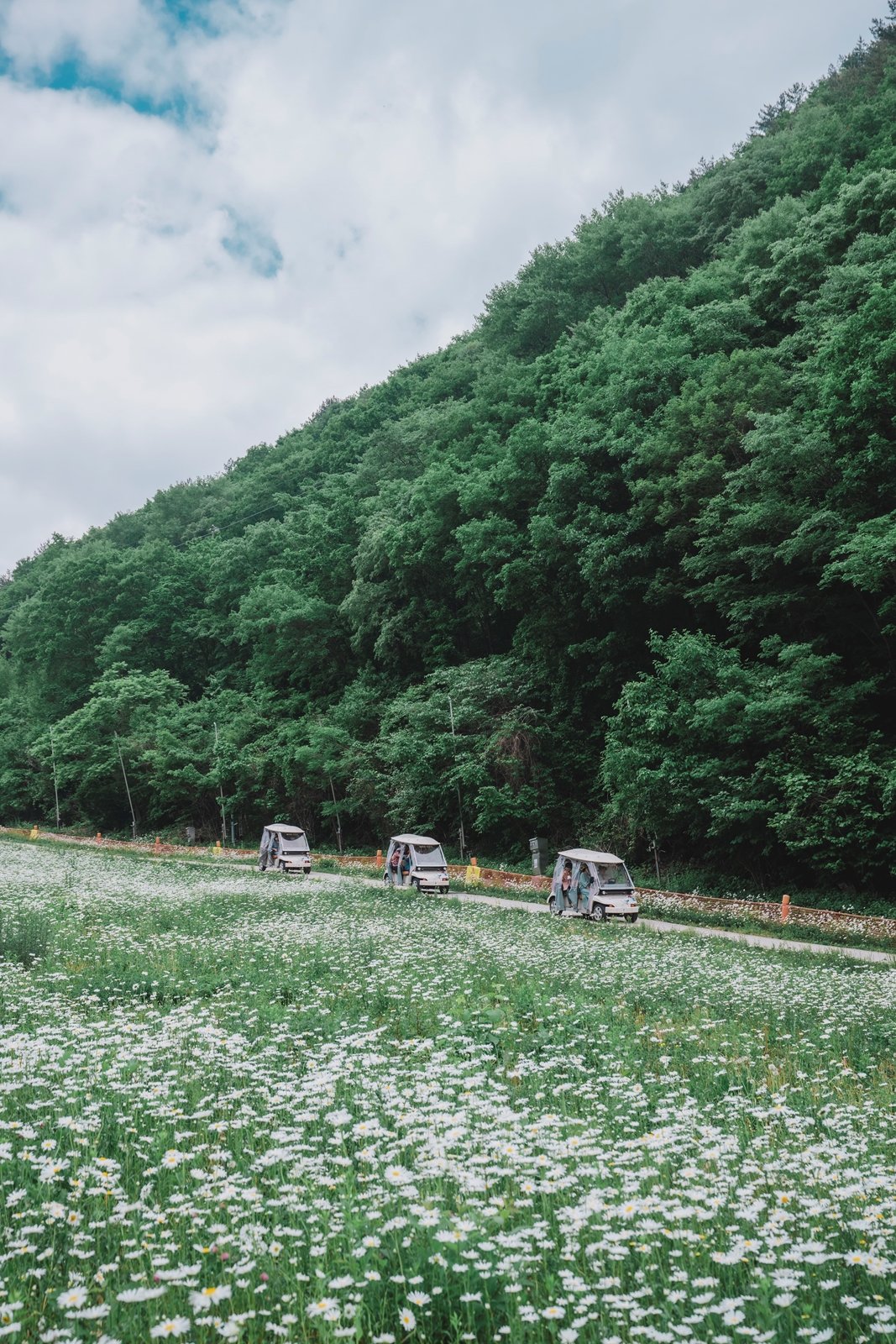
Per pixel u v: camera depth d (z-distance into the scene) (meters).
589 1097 8.75
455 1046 10.84
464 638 56.03
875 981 17.61
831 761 30.23
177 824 69.06
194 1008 12.21
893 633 32.62
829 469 31.77
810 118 59.28
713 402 36.72
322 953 17.72
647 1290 4.60
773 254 42.66
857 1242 5.53
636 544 40.16
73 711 82.12
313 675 66.44
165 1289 4.47
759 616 34.78
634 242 61.91
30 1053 8.95
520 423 51.06
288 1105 7.83
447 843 51.06
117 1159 6.79
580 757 45.31
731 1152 7.14
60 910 23.41
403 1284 4.80
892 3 73.00
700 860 38.09
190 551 90.81
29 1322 4.51
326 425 123.44
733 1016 13.75
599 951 20.17
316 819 60.38
